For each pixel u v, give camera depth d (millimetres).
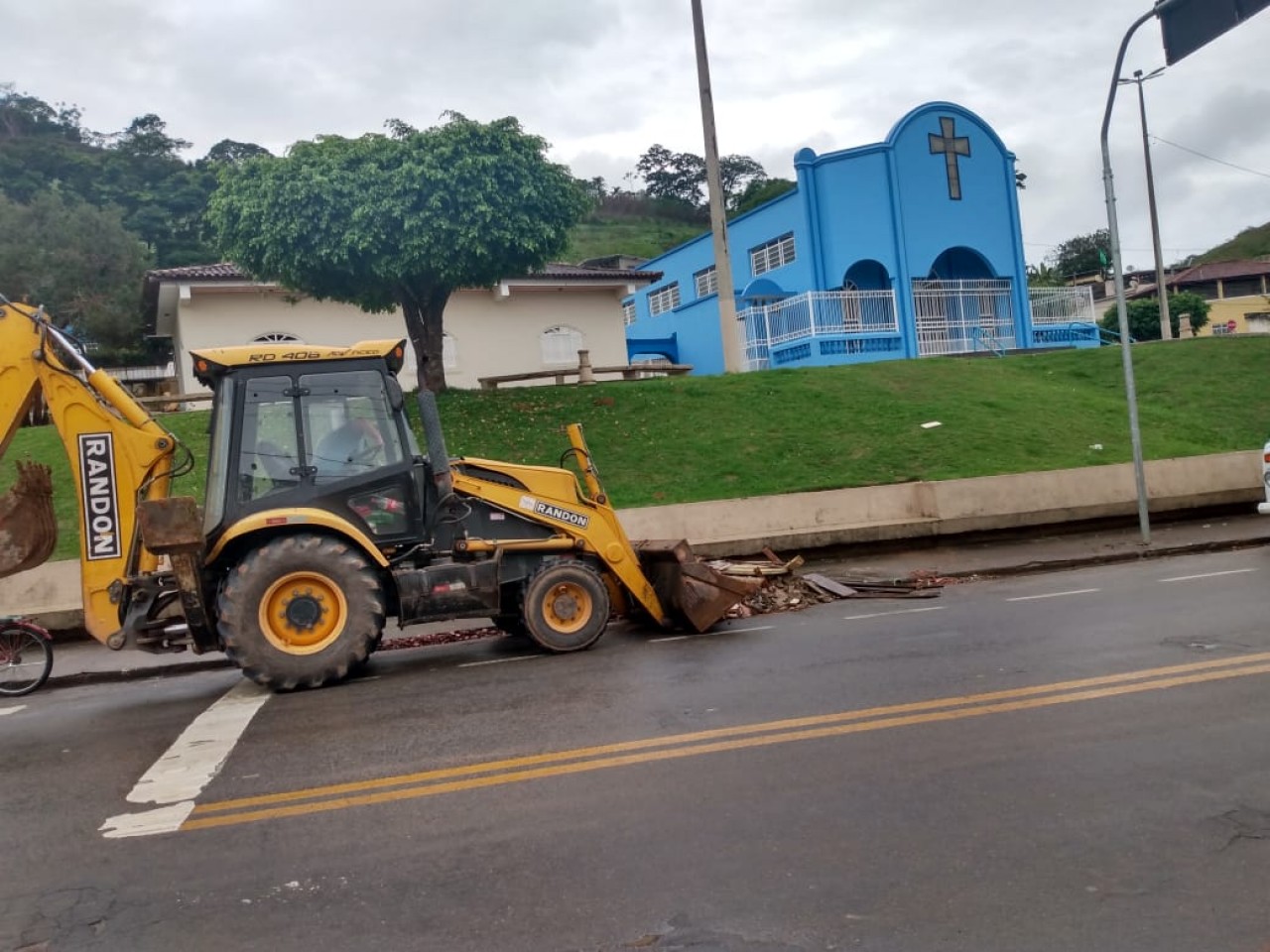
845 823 4590
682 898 3908
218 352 9102
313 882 4270
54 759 6777
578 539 10211
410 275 18359
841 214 30922
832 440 18469
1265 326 61250
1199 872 3959
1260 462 17516
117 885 4367
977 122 32312
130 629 8789
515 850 4484
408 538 9367
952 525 15672
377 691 8305
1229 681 6645
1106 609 9836
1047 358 26078
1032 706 6336
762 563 12828
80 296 37656
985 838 4355
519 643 10742
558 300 29625
